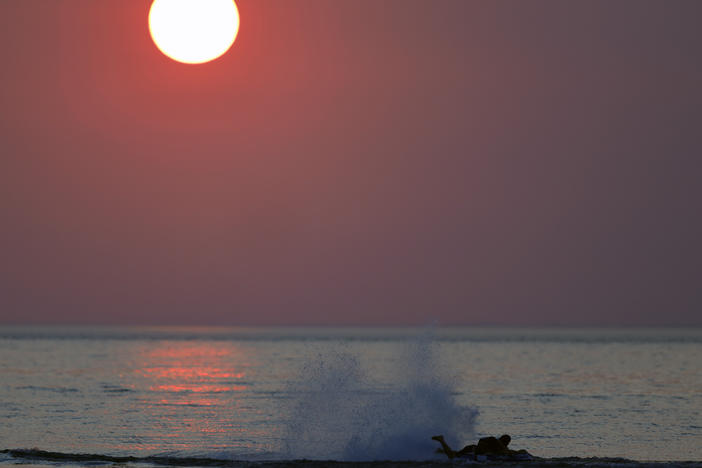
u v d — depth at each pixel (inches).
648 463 3075.8
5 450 3496.6
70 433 4352.9
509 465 3024.1
